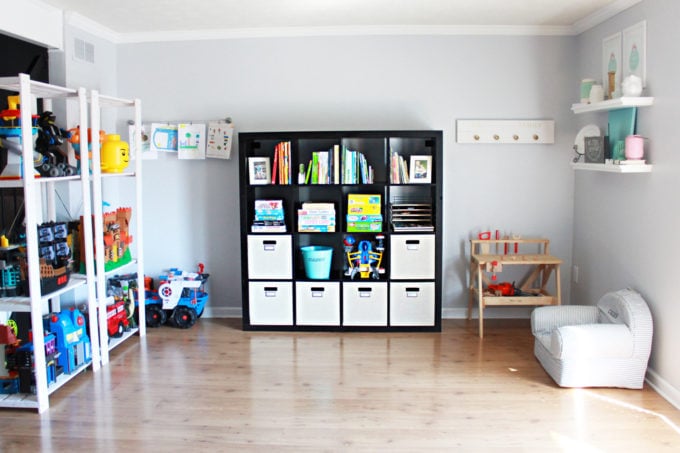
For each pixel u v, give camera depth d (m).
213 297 5.09
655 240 3.51
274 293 4.64
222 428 3.04
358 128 4.87
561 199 4.88
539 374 3.75
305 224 4.57
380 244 4.61
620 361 3.48
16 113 3.25
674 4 3.28
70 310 3.88
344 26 4.73
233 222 5.01
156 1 3.89
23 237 3.52
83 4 3.96
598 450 2.80
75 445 2.88
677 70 3.25
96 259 3.88
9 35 3.71
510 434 2.96
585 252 4.62
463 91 4.82
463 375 3.74
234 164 4.96
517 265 4.95
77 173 3.77
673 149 3.30
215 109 4.93
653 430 2.99
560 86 4.80
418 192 4.85
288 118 4.90
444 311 5.00
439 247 4.52
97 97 3.78
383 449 2.82
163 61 4.91
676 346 3.28
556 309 3.96
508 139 4.82
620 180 3.98
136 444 2.88
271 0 3.89
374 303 4.59
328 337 4.52
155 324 4.80
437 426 3.05
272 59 4.86
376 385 3.58
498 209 4.91
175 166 4.99
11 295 3.32
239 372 3.81
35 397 3.29
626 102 3.55
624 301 3.56
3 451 2.82
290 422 3.10
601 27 4.29
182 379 3.70
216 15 4.31
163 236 5.05
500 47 4.78
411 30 4.75
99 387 3.58
